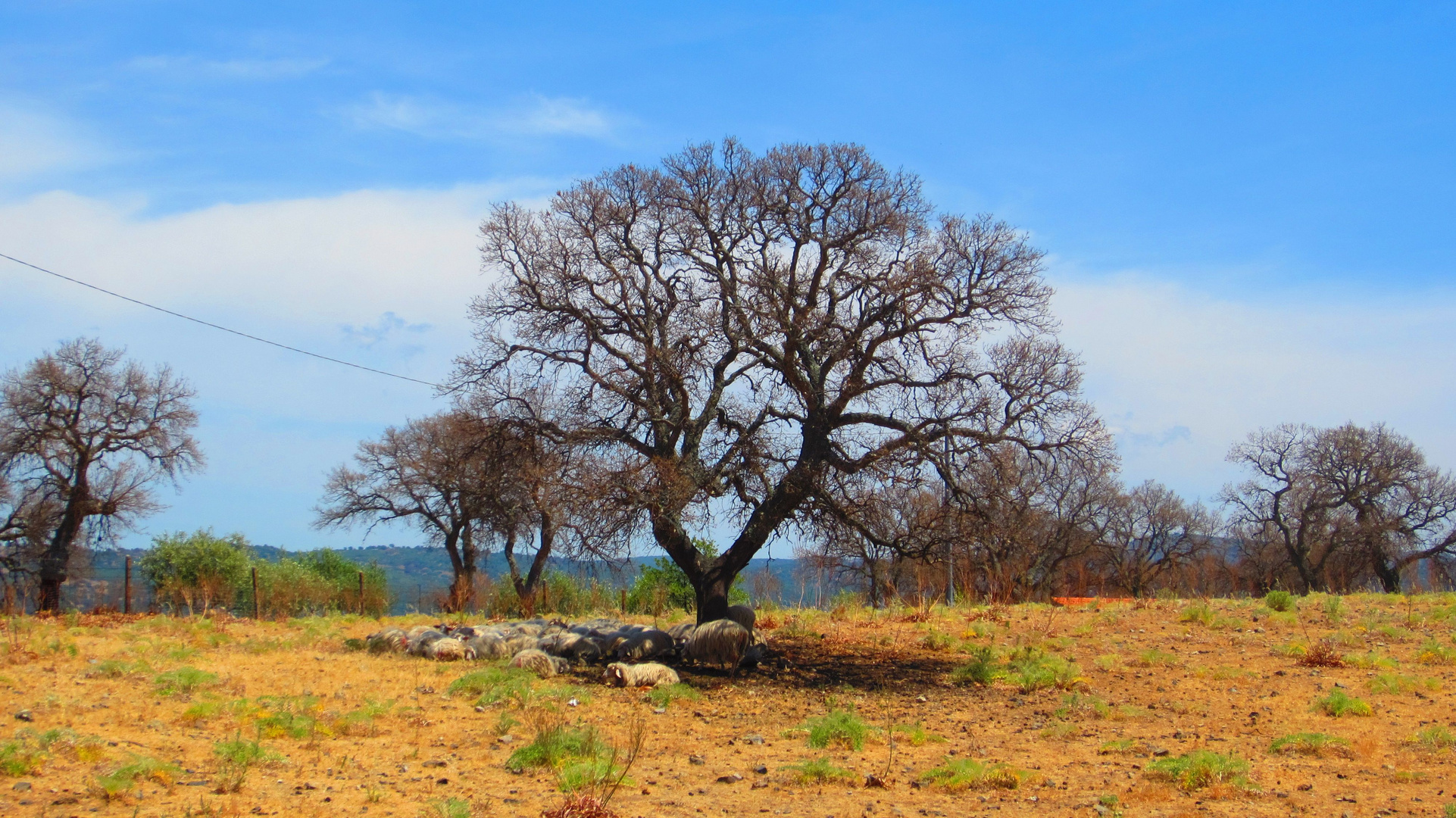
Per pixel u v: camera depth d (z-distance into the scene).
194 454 40.34
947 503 18.62
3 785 8.51
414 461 41.34
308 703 12.91
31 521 37.94
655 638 19.23
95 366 38.66
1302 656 16.97
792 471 18.16
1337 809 8.73
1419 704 13.35
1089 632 20.81
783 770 10.55
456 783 9.63
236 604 38.19
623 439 19.44
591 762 10.14
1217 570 62.31
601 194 20.22
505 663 17.81
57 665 15.01
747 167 19.81
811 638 21.83
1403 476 58.41
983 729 13.26
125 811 7.96
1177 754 11.21
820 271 18.98
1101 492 53.53
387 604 32.84
